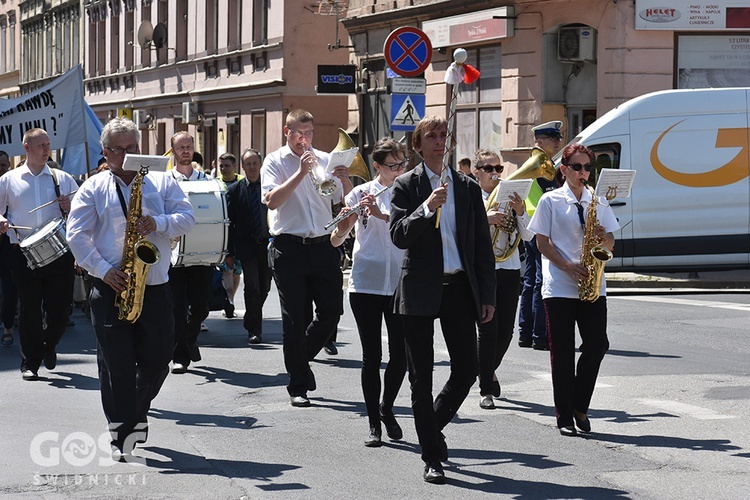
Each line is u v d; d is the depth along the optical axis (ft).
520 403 40.40
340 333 59.11
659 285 85.46
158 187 31.89
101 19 217.15
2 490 28.66
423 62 71.26
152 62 191.01
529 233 40.16
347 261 102.27
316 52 144.87
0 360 50.78
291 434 35.53
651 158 79.61
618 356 50.65
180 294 47.16
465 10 108.58
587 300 34.83
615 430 35.88
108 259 31.45
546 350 52.34
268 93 146.61
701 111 79.66
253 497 28.25
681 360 49.52
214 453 32.91
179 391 43.01
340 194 40.19
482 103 108.27
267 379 45.62
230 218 56.44
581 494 28.60
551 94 101.35
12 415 38.04
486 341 39.19
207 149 170.30
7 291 55.57
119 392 31.24
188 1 175.01
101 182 31.71
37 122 71.92
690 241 79.61
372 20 124.36
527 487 29.22
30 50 264.72
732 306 70.33
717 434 35.27
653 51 96.22
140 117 189.88
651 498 28.22
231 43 159.53
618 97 96.37
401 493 28.66
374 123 127.54
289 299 39.96
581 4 97.86
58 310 46.16
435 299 29.32
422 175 29.73
